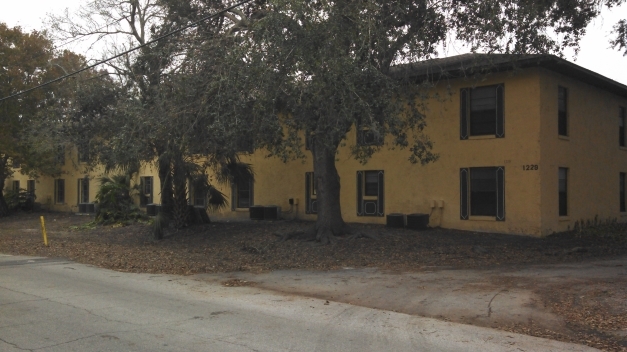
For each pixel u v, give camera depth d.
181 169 19.58
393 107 12.70
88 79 21.19
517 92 18.86
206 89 14.05
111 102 20.59
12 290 10.21
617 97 23.69
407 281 11.15
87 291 10.19
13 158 32.28
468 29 14.75
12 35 30.92
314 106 12.89
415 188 21.17
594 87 21.94
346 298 9.73
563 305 8.70
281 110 14.07
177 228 21.78
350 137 22.75
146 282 11.28
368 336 7.18
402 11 13.38
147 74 16.98
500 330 7.54
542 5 13.84
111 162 19.39
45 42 31.31
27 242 18.62
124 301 9.30
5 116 30.97
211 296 9.86
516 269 12.39
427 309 8.79
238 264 13.65
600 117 22.30
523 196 18.66
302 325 7.75
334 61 11.91
